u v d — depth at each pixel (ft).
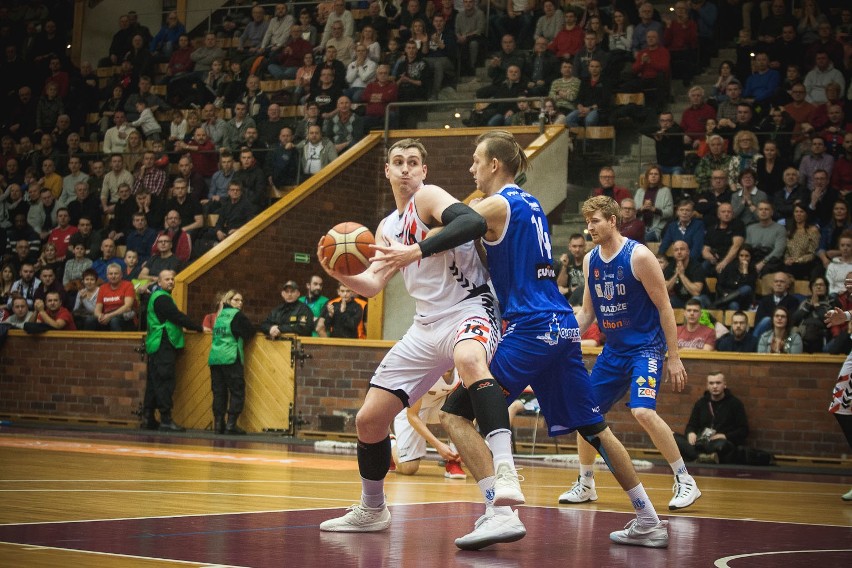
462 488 23.59
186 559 11.56
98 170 61.67
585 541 14.97
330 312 45.83
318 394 44.50
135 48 70.69
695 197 48.67
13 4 77.36
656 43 55.06
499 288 14.93
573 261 45.32
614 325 21.36
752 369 38.63
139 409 47.83
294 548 12.91
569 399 15.05
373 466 14.89
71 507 16.56
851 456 37.58
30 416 50.52
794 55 53.62
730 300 43.52
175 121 63.36
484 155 15.25
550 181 51.31
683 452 38.19
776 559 13.42
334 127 58.65
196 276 48.44
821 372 37.96
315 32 65.46
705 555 13.75
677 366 20.33
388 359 14.82
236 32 70.64
